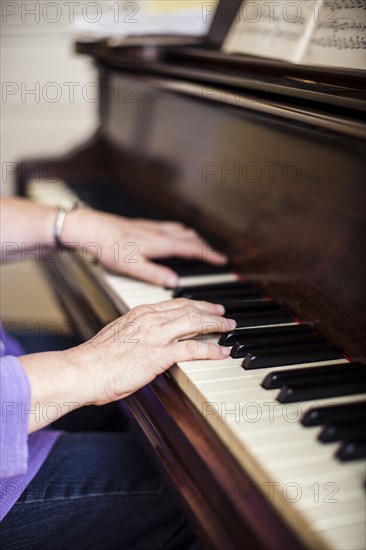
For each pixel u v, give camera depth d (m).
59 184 1.87
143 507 0.95
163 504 0.95
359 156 0.88
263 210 1.13
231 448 0.70
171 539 0.97
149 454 0.81
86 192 1.73
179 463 0.73
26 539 0.90
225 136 1.28
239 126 1.23
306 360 0.86
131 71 1.65
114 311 1.10
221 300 1.06
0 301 2.91
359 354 0.85
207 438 0.73
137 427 0.84
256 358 0.83
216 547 0.63
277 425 0.70
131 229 1.30
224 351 0.86
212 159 1.32
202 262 1.24
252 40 1.28
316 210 0.98
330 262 0.93
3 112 2.91
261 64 1.18
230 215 1.24
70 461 1.00
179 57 1.57
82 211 1.35
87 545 0.93
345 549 0.55
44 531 0.91
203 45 1.57
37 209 1.35
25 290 2.91
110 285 1.16
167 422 0.79
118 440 1.06
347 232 0.90
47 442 1.03
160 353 0.83
